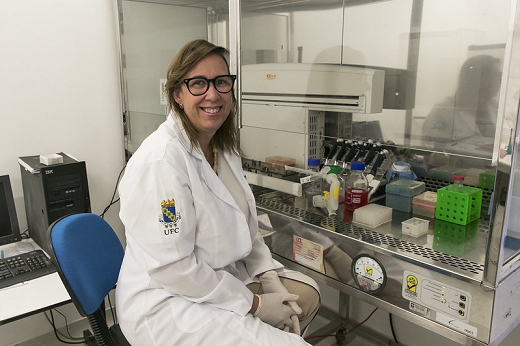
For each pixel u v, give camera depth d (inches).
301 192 74.1
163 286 44.1
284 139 78.4
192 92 45.6
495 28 58.2
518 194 43.1
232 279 46.8
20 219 79.0
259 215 70.3
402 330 76.1
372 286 53.4
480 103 61.1
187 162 45.5
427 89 66.9
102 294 49.2
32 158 75.2
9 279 57.6
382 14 69.9
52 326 83.7
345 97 69.5
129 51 85.4
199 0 76.5
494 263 41.0
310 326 83.8
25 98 76.8
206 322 43.3
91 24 82.3
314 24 78.8
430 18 64.7
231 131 53.6
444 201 59.3
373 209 61.4
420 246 51.7
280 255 67.7
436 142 67.3
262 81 77.8
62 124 81.9
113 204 91.7
